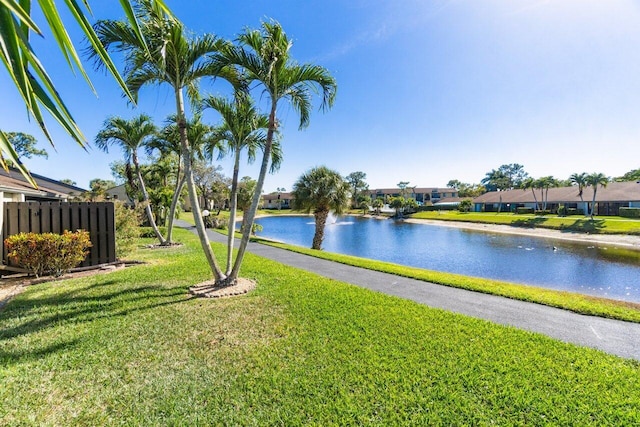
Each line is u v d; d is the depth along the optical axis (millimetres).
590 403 2555
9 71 1250
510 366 3154
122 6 1339
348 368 3092
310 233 30312
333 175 16797
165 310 4746
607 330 4281
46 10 1282
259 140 7441
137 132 11656
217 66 5613
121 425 2295
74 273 7180
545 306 5375
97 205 7996
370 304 5172
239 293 5703
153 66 5449
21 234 6547
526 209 45250
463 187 83188
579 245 21469
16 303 4969
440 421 2352
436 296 5965
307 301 5289
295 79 5758
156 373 2979
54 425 2281
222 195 41625
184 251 11055
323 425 2303
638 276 12258
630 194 36469
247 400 2588
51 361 3160
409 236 28172
